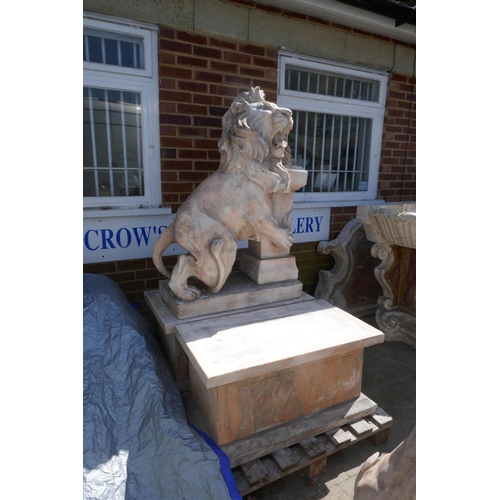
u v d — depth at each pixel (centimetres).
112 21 251
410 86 400
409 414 246
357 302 393
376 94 387
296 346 187
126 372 184
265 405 191
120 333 198
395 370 297
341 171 390
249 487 171
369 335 200
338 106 364
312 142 365
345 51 348
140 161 284
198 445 169
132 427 168
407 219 280
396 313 347
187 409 212
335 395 215
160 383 187
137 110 275
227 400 179
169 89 276
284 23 310
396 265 338
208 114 293
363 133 393
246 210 225
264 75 311
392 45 374
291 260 251
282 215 245
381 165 407
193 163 296
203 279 221
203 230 212
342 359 211
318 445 192
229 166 223
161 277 302
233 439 187
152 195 289
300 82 341
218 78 291
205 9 275
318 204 370
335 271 380
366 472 135
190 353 180
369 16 327
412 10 320
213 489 157
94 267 278
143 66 270
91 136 266
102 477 147
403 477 114
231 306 227
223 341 190
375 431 208
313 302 245
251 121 217
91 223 271
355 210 398
